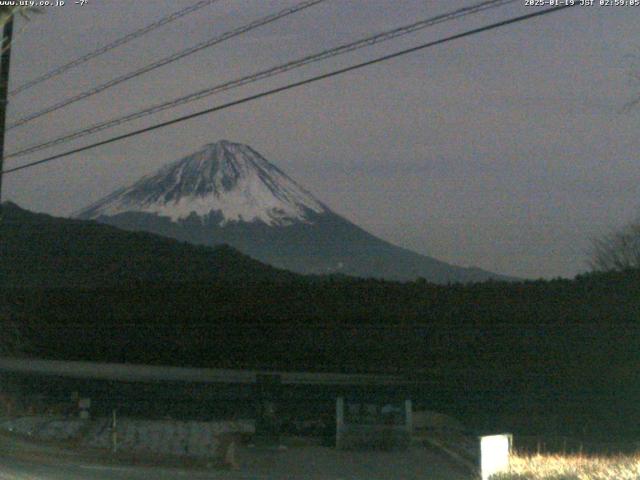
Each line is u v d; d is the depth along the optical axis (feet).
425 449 76.18
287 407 93.61
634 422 86.02
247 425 85.40
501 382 103.91
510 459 58.70
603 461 56.13
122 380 110.32
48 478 50.83
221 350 131.44
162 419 90.17
